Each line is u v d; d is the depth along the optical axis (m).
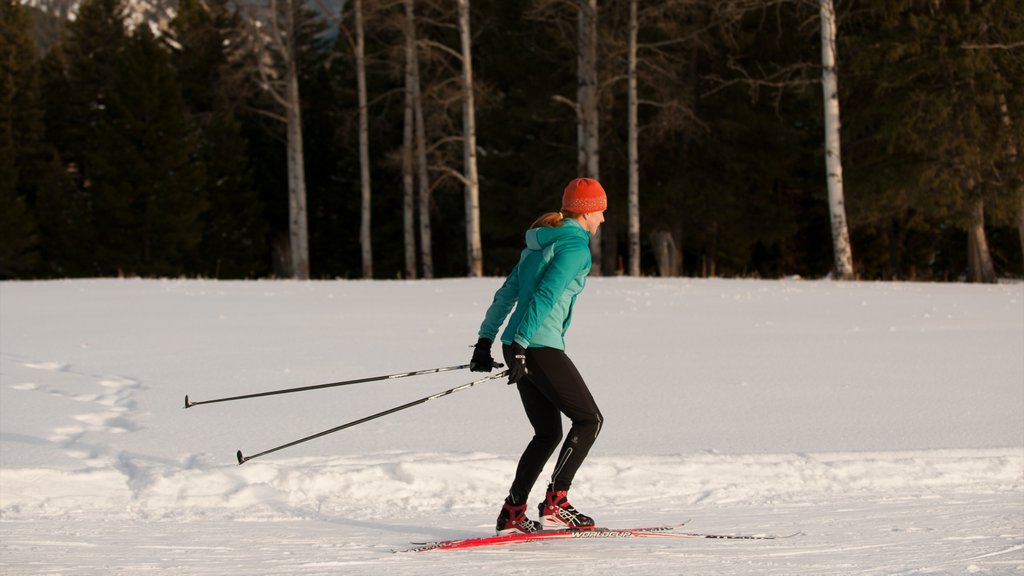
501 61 49.31
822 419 11.11
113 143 58.81
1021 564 6.34
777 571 6.16
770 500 8.59
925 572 6.12
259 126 65.12
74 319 19.81
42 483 8.43
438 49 49.28
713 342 16.69
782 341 16.77
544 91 48.56
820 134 47.22
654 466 9.20
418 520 7.95
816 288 27.38
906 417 11.18
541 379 7.03
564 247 6.93
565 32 41.12
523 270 7.12
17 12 63.50
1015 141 35.50
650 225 48.25
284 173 65.44
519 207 50.44
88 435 10.35
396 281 31.22
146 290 26.52
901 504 8.38
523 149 51.59
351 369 14.16
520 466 7.29
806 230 54.47
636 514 8.12
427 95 44.06
